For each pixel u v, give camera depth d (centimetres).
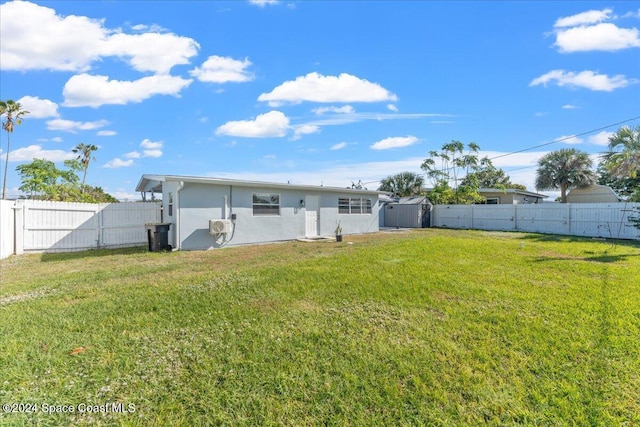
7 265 779
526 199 2531
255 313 412
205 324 376
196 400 238
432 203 2350
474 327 362
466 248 991
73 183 1753
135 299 473
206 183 1095
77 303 457
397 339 334
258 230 1232
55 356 298
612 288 514
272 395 244
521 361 288
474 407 229
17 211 964
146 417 220
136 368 278
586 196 2289
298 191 1375
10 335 342
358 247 1055
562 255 853
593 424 210
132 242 1205
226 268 714
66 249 1070
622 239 1286
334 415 222
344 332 353
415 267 689
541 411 223
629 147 1091
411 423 214
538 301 451
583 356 295
